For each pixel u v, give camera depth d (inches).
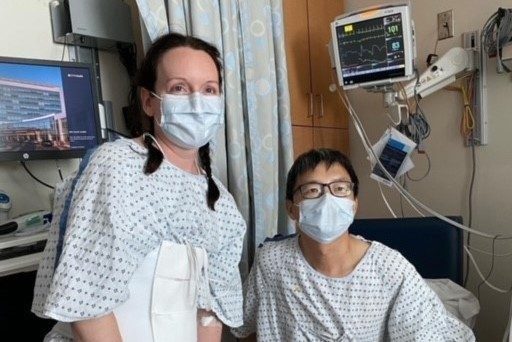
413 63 72.2
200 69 37.1
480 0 76.0
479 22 76.3
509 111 73.2
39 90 55.0
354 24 73.7
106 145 34.4
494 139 75.5
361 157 98.7
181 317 35.6
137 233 32.3
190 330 36.4
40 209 60.2
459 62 71.7
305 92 90.9
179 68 36.5
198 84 37.1
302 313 47.1
